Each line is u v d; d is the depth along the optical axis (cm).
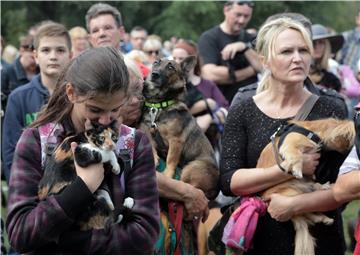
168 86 452
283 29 399
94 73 267
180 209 407
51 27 554
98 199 273
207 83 698
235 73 767
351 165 361
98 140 269
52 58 545
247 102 416
